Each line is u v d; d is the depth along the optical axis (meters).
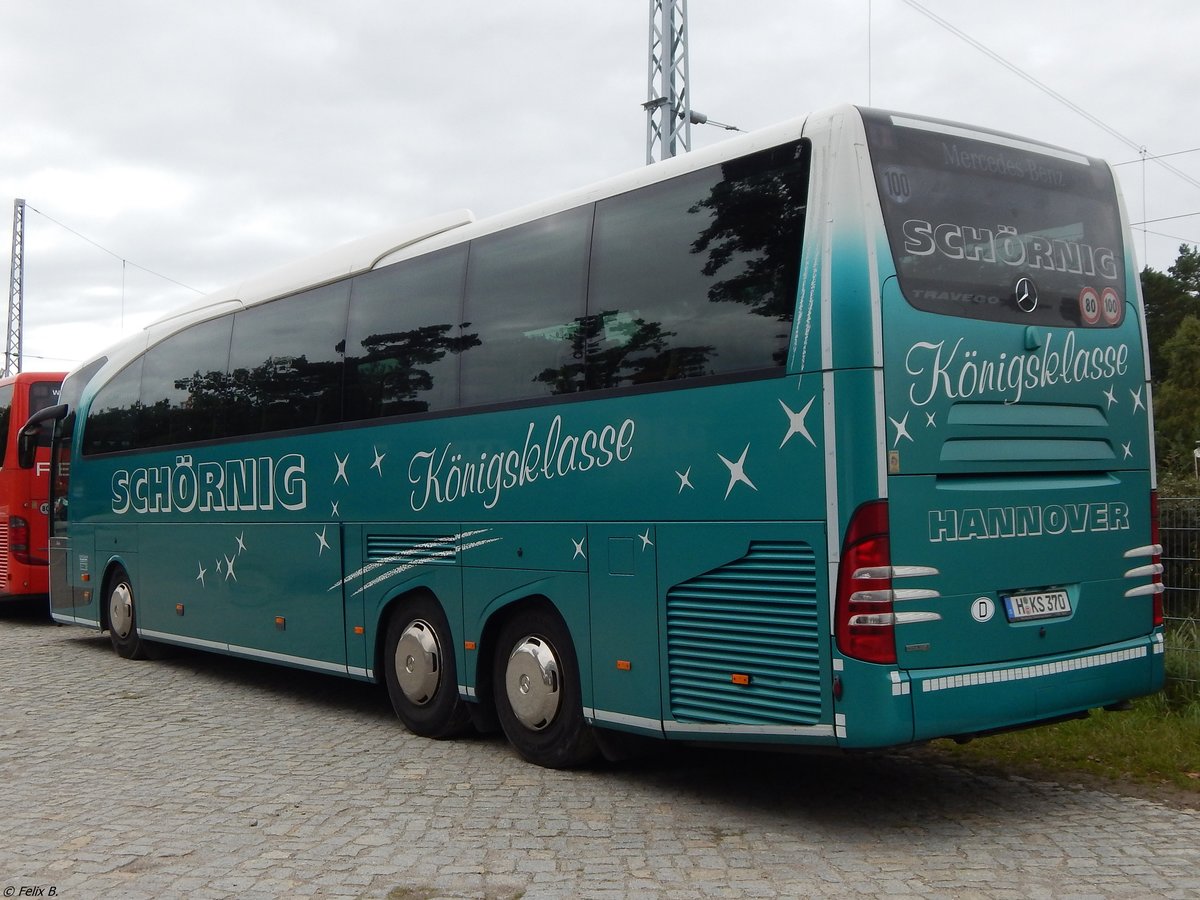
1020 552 6.35
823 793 7.14
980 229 6.44
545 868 5.71
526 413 7.89
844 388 5.88
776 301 6.25
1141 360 7.18
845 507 5.84
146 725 9.77
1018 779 7.36
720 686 6.48
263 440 10.98
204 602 12.02
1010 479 6.41
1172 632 8.95
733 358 6.45
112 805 7.10
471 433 8.39
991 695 6.11
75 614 15.03
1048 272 6.72
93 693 11.48
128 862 5.95
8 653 14.62
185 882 5.61
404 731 9.37
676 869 5.67
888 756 8.05
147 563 13.19
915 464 5.95
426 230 9.24
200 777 7.81
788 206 6.25
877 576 5.79
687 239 6.82
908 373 5.98
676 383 6.78
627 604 7.05
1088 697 6.60
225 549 11.62
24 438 15.88
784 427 6.14
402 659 9.15
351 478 9.71
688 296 6.77
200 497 12.07
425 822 6.58
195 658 14.03
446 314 8.75
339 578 9.87
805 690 6.02
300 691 11.55
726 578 6.46
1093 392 6.83
